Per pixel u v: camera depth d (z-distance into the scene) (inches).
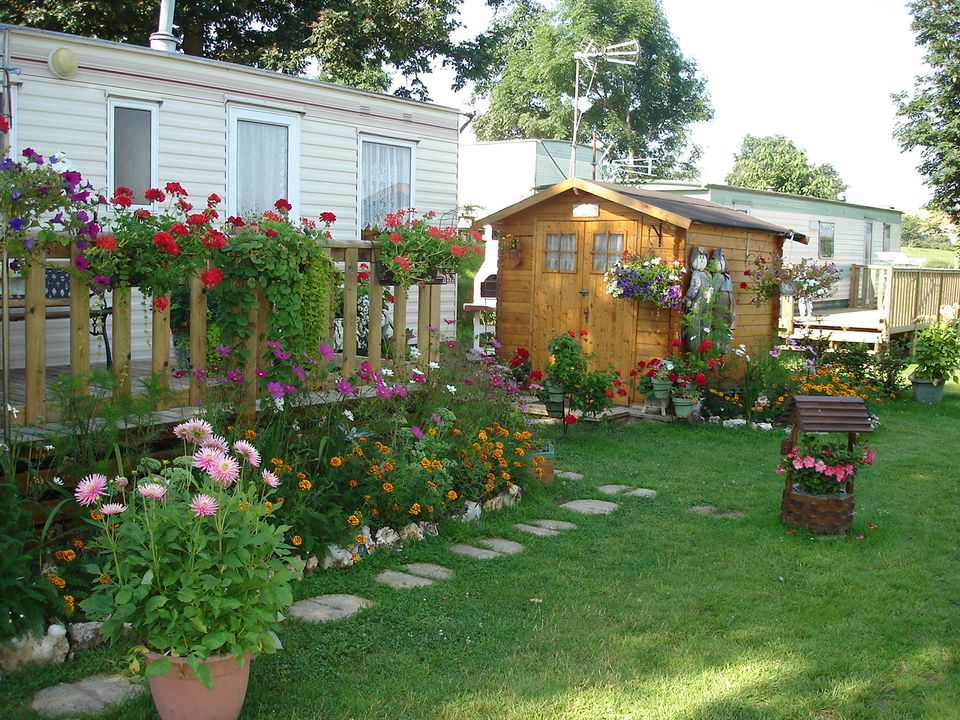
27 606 148.7
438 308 280.8
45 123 323.0
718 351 430.0
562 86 1549.0
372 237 264.8
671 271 414.0
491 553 221.8
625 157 1528.1
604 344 447.5
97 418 183.0
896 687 153.9
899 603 193.5
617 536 239.9
